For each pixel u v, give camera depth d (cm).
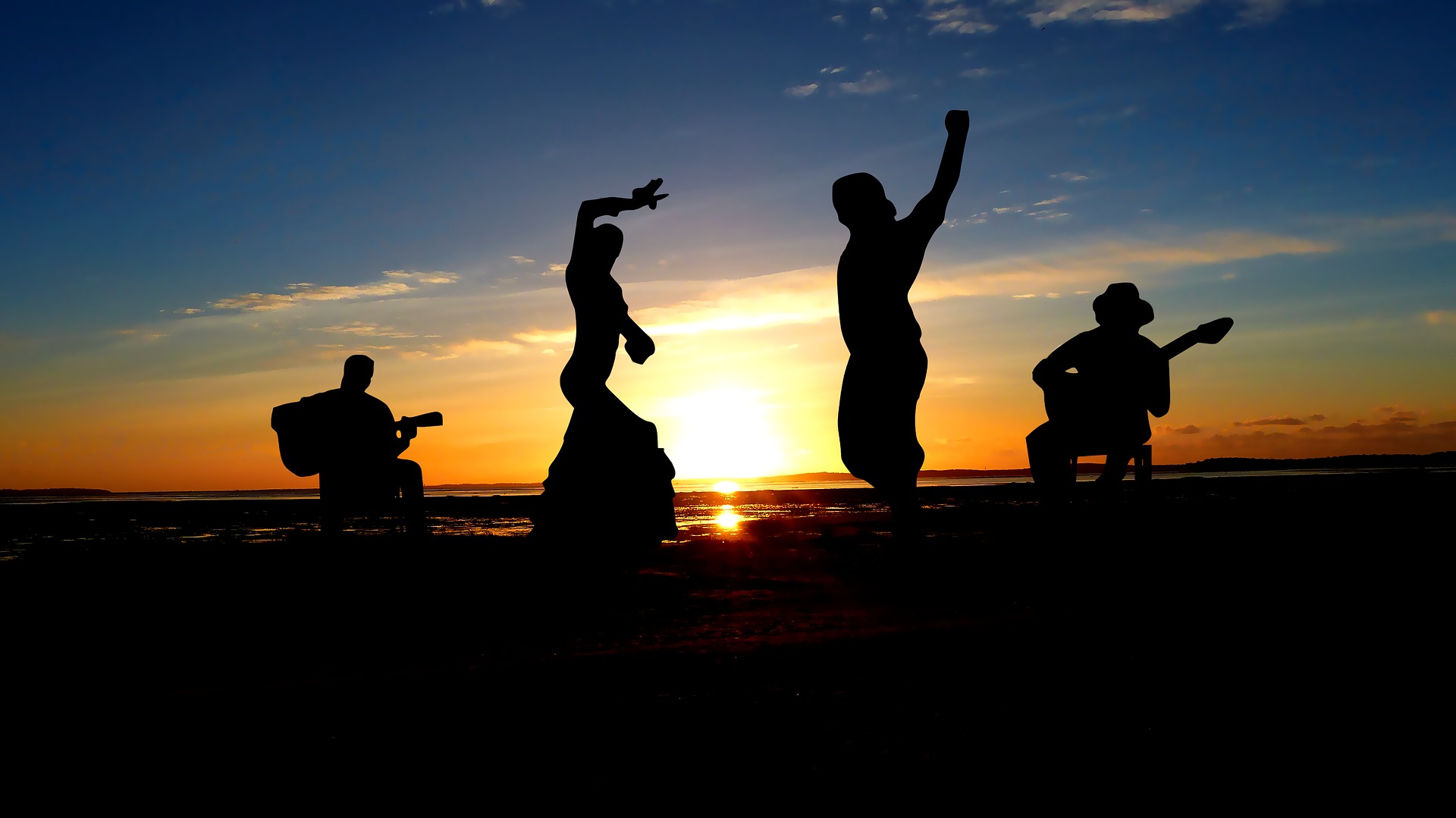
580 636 508
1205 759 295
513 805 271
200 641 509
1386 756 295
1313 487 1992
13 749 328
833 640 480
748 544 965
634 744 320
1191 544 827
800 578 714
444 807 271
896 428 728
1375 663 411
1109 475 820
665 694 382
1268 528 969
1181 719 335
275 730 344
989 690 376
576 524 786
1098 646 453
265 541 1036
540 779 291
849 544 916
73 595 655
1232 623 506
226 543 991
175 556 825
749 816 259
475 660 452
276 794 283
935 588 648
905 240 729
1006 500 1778
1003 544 827
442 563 760
